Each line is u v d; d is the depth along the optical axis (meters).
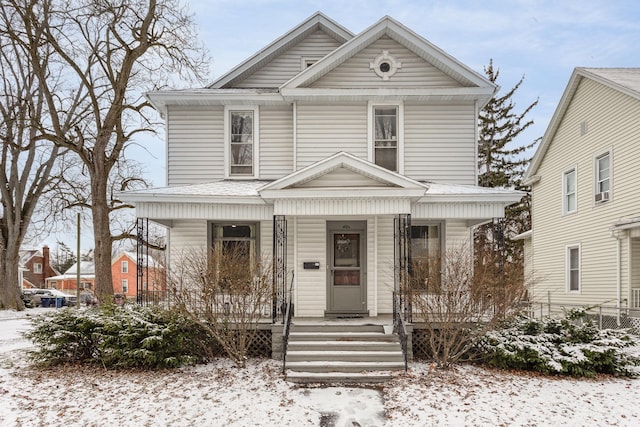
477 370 9.09
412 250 12.43
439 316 9.38
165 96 12.84
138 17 18.14
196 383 8.30
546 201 20.12
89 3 17.83
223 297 9.63
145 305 10.97
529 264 21.39
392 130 13.06
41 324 9.84
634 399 7.50
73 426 6.50
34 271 62.00
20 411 7.03
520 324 9.95
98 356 9.70
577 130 17.62
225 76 14.03
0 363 10.25
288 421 6.73
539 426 6.45
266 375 8.75
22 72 23.81
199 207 11.03
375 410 7.14
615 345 9.05
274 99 13.09
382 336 9.75
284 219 11.21
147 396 7.64
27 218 27.36
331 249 12.12
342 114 12.95
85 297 42.91
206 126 13.25
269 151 13.22
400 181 10.17
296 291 11.88
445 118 12.95
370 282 11.90
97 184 19.52
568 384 8.28
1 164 26.27
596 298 16.20
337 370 8.78
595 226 16.31
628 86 14.34
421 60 12.91
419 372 8.84
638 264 14.37
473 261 9.94
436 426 6.50
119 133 19.91
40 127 19.70
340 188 10.14
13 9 19.16
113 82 19.19
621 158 14.88
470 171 12.88
